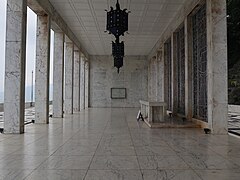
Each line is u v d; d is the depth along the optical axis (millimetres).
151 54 27438
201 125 11344
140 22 17031
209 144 7500
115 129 10758
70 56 20359
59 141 7902
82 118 16078
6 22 9828
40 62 13531
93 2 13523
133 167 5055
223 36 9906
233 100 26688
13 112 9641
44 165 5191
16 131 9570
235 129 11102
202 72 11828
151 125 11305
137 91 30891
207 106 10797
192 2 12336
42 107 13250
